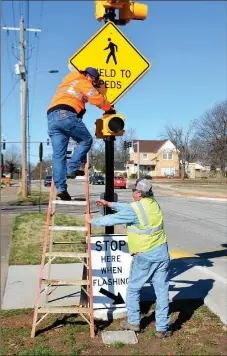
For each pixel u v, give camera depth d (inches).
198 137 2859.3
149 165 3449.8
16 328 210.7
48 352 180.4
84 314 226.8
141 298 251.8
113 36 245.3
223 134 2249.0
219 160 2277.3
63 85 213.3
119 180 1813.5
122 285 228.4
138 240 201.2
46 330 208.7
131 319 206.8
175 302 249.8
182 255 394.6
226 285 281.7
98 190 1396.4
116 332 202.7
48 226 207.2
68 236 472.1
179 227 589.3
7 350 184.7
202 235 520.4
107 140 238.5
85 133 212.2
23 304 248.7
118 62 246.2
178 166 3457.2
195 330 210.1
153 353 184.2
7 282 295.4
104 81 245.1
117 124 228.2
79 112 210.7
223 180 2201.0
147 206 201.3
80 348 187.8
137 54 247.6
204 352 184.5
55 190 220.2
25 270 327.0
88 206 210.5
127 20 251.8
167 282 204.4
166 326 200.7
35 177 3991.1
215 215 731.4
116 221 201.6
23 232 497.7
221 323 218.5
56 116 207.8
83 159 216.2
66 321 220.4
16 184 2556.6
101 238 229.8
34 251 392.5
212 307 239.0
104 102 210.5
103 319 222.4
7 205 894.4
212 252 409.7
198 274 313.6
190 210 817.5
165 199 1118.4
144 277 202.7
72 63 241.9
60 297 260.4
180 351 186.1
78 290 274.7
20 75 1064.8
